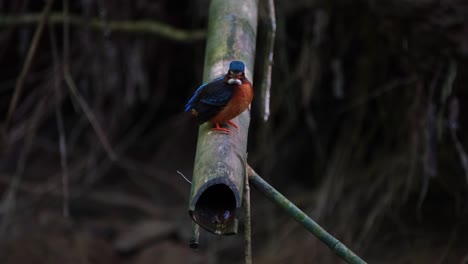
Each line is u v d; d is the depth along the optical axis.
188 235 13.62
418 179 11.02
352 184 12.11
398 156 11.27
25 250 12.41
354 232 11.64
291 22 12.30
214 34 5.58
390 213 11.60
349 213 11.79
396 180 11.22
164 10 13.80
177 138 15.62
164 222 14.02
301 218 4.29
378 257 11.35
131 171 15.23
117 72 13.52
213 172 3.78
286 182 13.71
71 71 13.49
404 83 10.30
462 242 10.95
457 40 9.09
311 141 13.45
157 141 15.73
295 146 13.67
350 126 12.16
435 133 9.77
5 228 12.98
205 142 4.23
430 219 11.38
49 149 15.27
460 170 10.48
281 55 11.70
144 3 13.47
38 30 9.57
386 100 11.16
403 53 9.87
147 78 14.18
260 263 11.99
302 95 12.46
